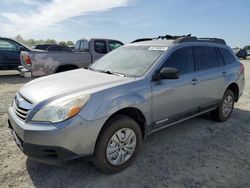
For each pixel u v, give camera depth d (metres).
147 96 3.86
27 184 3.32
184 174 3.62
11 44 11.70
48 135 3.01
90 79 3.94
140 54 4.60
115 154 3.54
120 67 4.49
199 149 4.42
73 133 3.08
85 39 10.59
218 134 5.12
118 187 3.29
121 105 3.46
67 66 9.38
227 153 4.30
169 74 3.91
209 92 5.16
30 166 3.74
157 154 4.20
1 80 11.21
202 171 3.71
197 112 5.02
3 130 5.04
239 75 6.04
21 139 3.26
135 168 3.74
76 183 3.36
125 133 3.61
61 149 3.06
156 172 3.65
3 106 6.65
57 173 3.58
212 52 5.43
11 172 3.57
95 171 3.64
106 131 3.36
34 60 8.67
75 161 3.22
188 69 4.71
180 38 4.84
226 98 5.77
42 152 3.09
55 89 3.51
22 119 3.30
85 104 3.18
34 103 3.25
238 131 5.30
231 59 5.99
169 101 4.25
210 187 3.34
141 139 3.85
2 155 4.04
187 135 5.02
